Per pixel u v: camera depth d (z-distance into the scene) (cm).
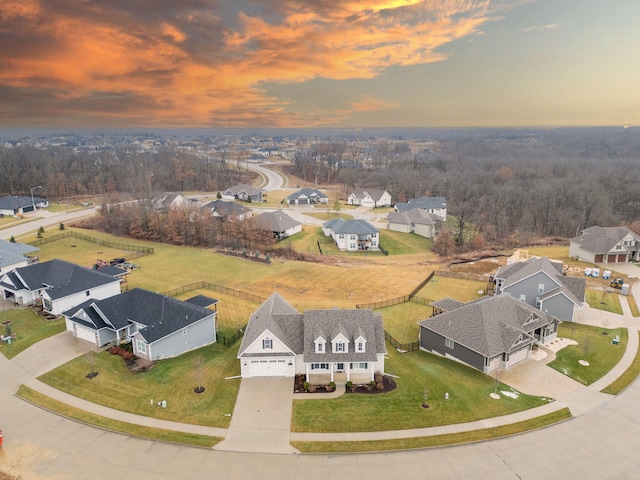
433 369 4128
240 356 3850
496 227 10888
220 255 7956
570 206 11869
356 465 2900
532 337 4269
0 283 5575
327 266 7606
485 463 2934
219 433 3180
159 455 2958
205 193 15588
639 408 3569
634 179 14400
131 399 3559
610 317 5425
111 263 7144
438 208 11912
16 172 14212
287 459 2941
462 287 6675
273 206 13038
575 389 3825
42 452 2962
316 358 3816
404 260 8350
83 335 4553
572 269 7450
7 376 3869
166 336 4197
